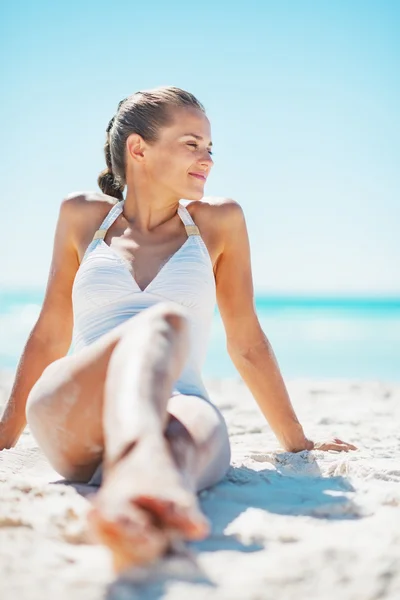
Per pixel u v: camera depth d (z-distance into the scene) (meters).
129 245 2.61
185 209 2.74
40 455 2.67
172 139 2.66
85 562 1.57
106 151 2.97
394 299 55.31
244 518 1.89
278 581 1.47
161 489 1.41
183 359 1.76
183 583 1.42
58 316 2.83
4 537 1.69
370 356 14.41
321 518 1.92
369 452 3.10
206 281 2.55
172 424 1.86
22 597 1.38
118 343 1.90
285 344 18.19
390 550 1.64
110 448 1.55
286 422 2.94
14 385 2.79
